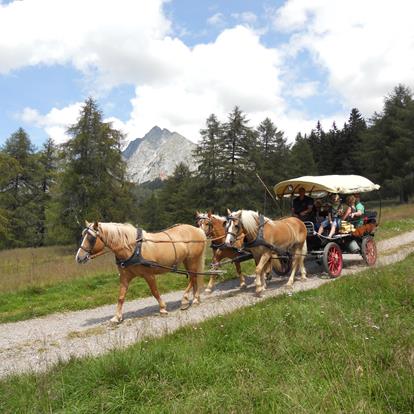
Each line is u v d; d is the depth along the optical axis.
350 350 5.65
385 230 22.95
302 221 12.97
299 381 4.92
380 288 8.66
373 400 4.43
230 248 11.73
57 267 17.25
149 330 8.19
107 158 35.50
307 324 6.79
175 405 4.50
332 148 71.62
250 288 11.80
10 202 41.53
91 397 4.91
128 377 5.18
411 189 48.62
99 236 8.76
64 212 34.91
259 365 5.49
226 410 4.38
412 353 5.18
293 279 11.66
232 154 43.00
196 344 6.24
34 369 6.51
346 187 12.50
